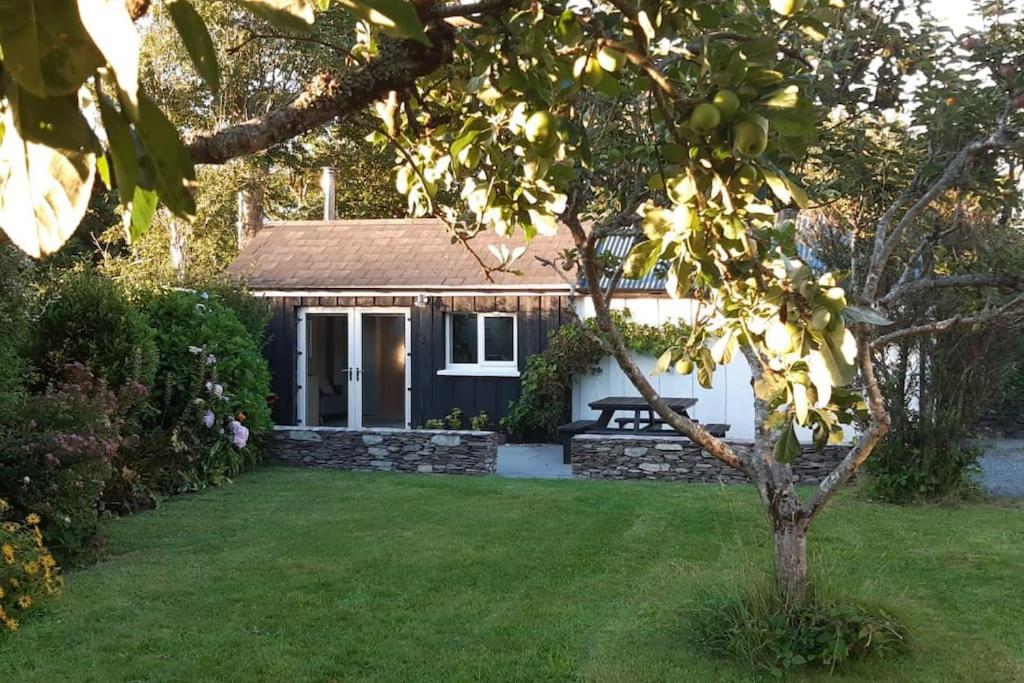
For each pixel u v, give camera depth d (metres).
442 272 13.99
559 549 6.74
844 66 3.96
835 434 1.96
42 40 0.98
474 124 2.23
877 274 4.07
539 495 9.01
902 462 8.67
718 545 6.81
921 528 7.48
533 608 5.34
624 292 13.15
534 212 2.72
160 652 4.68
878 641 4.55
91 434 6.74
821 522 7.69
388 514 8.12
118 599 5.55
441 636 4.89
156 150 1.07
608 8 2.19
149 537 7.27
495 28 2.24
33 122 1.05
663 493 9.09
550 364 13.25
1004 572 6.09
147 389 8.65
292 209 25.83
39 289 8.62
